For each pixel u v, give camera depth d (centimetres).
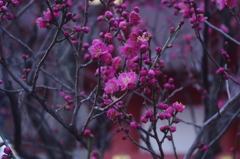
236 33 554
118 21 253
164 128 246
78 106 255
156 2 704
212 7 553
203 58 444
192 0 293
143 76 221
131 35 236
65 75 542
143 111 950
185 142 978
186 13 299
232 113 475
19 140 464
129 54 236
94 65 793
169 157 952
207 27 420
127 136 255
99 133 616
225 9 478
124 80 227
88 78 809
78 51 255
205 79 454
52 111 247
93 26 554
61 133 577
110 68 236
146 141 327
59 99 564
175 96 938
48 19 242
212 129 462
